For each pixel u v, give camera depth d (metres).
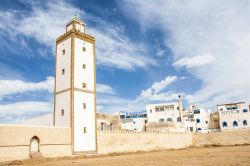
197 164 26.69
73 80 42.44
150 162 30.66
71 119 40.62
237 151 44.28
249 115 77.38
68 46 44.91
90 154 42.19
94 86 46.16
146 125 76.88
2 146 31.89
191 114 89.25
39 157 34.72
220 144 69.56
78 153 40.25
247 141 66.81
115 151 47.53
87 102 43.97
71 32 44.78
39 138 35.91
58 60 46.62
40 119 54.16
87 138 42.34
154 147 57.88
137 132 54.19
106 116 67.94
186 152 49.25
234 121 79.12
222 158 32.41
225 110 81.88
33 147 35.31
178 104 82.88
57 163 32.34
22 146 33.91
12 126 33.31
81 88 43.50
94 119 44.50
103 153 44.88
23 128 34.44
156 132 59.66
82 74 44.38
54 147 37.41
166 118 83.25
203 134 72.12
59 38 47.66
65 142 38.94
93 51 47.91
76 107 41.78
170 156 39.78
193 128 86.00
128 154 48.06
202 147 68.38
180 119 81.50
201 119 87.44
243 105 78.94
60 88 44.44
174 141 65.06
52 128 37.81
